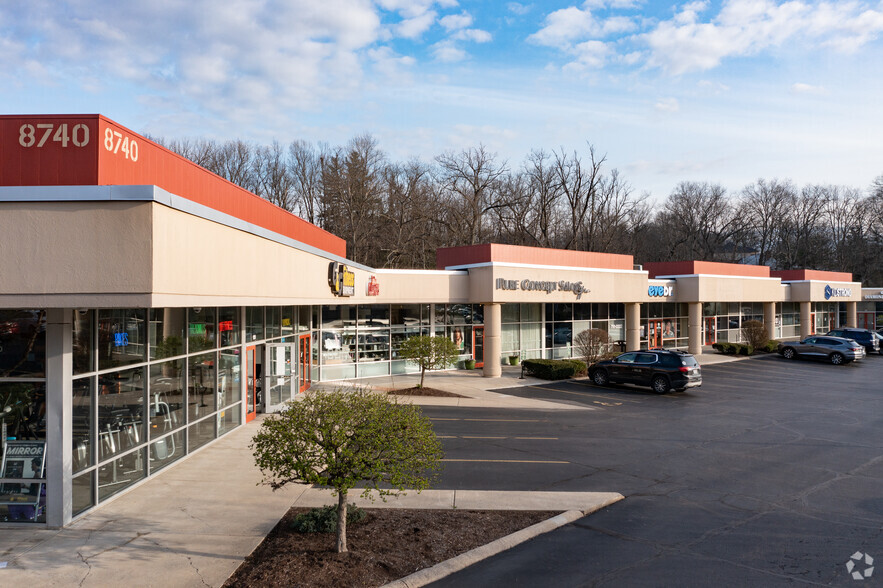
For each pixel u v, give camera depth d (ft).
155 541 28.35
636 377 80.18
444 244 170.81
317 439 26.11
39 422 30.25
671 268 134.41
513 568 26.17
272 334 63.26
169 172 33.55
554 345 113.80
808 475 41.32
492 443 50.19
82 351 31.35
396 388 78.33
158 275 26.58
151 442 38.14
